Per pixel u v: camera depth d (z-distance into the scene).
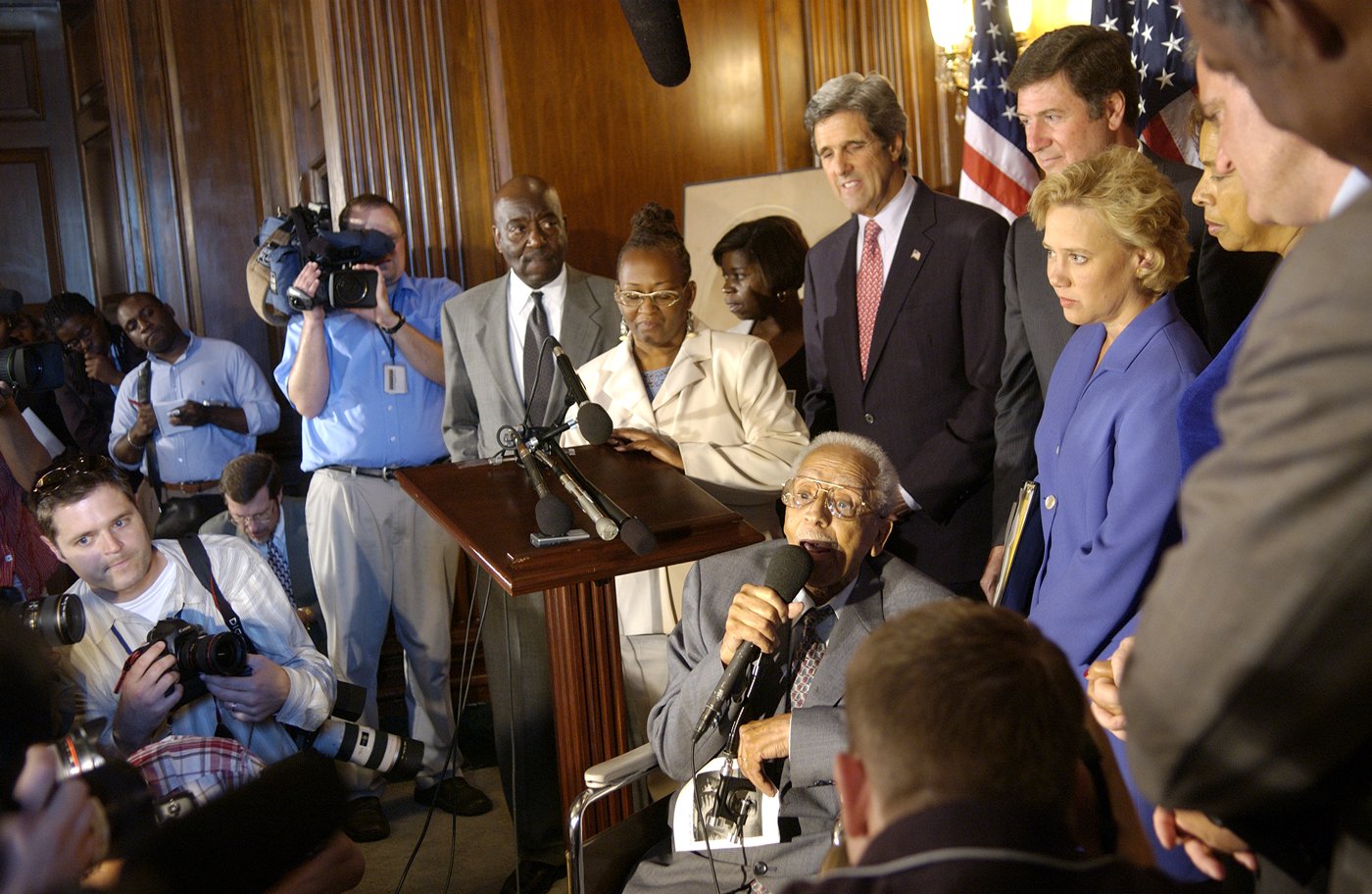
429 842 3.63
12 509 3.43
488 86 4.68
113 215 7.03
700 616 2.38
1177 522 2.02
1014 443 2.88
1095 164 2.20
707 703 2.09
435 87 4.67
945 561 3.27
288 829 1.21
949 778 0.87
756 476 3.03
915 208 3.40
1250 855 1.25
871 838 0.88
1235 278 2.53
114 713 2.60
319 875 1.51
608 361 3.31
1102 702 1.58
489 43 4.62
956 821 0.84
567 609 2.39
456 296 4.13
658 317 3.18
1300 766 0.85
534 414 3.73
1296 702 0.82
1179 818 1.30
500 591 3.14
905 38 4.70
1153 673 0.87
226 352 5.21
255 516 4.18
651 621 3.04
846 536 2.22
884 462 2.32
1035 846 0.85
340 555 4.11
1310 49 0.81
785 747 2.07
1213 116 1.45
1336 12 0.79
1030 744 0.87
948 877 0.82
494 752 4.36
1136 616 2.05
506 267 4.76
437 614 4.17
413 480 2.53
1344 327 0.75
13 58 7.41
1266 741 0.84
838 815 2.15
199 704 2.59
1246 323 1.51
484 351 3.94
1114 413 2.13
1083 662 2.08
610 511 2.17
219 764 2.12
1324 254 0.78
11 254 7.49
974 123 4.01
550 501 2.15
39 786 1.03
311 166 6.20
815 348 3.65
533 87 4.63
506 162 4.64
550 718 3.16
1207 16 0.86
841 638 2.23
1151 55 3.48
